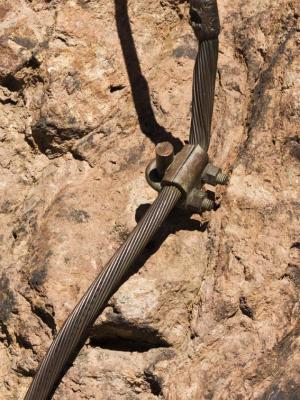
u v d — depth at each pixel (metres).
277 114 0.63
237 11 0.70
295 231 0.59
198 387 0.56
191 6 0.57
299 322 0.57
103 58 0.69
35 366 0.59
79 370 0.58
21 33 0.69
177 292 0.59
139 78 0.68
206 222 0.62
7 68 0.68
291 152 0.62
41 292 0.59
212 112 0.60
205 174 0.60
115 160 0.65
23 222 0.64
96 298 0.56
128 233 0.61
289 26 0.67
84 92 0.67
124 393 0.57
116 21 0.70
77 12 0.70
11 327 0.60
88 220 0.62
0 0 0.71
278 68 0.65
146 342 0.59
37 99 0.67
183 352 0.58
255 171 0.62
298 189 0.61
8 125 0.68
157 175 0.60
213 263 0.60
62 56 0.68
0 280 0.62
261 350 0.56
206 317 0.58
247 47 0.68
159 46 0.70
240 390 0.55
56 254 0.60
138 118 0.67
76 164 0.66
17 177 0.67
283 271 0.58
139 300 0.58
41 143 0.67
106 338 0.59
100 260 0.60
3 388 0.59
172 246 0.60
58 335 0.55
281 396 0.54
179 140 0.66
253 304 0.58
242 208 0.61
